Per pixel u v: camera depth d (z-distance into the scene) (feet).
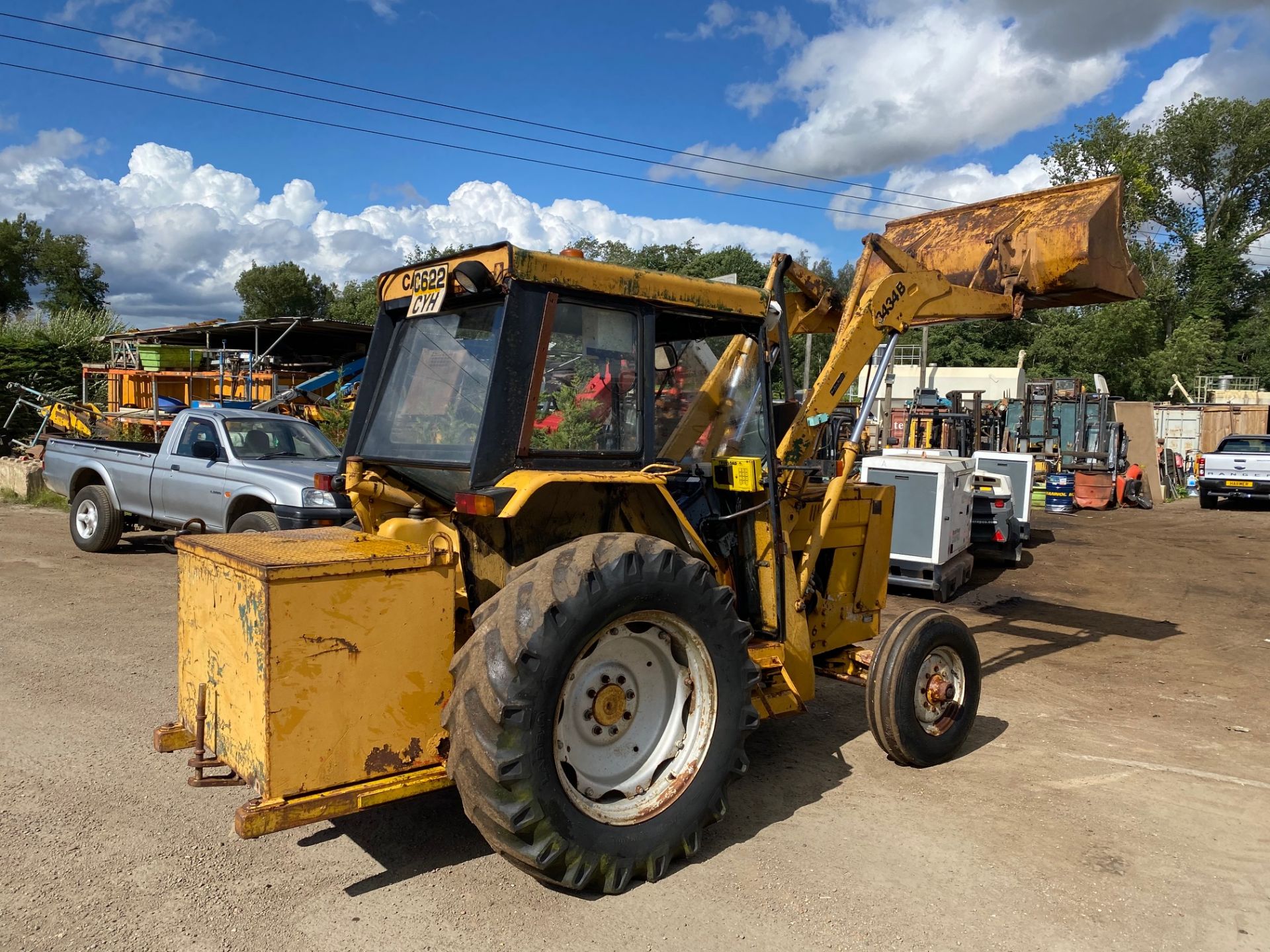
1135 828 13.20
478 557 11.89
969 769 15.49
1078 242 17.08
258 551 10.26
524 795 9.74
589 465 11.87
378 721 10.04
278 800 9.33
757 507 13.64
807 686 14.46
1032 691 20.83
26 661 19.54
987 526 37.65
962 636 15.85
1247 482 67.05
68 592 26.27
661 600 10.97
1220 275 162.81
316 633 9.54
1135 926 10.48
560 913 10.35
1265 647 26.11
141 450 35.06
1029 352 145.59
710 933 10.01
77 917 10.06
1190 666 23.67
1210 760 16.30
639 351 12.40
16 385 65.36
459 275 11.09
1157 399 136.98
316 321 54.95
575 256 12.06
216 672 10.38
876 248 16.06
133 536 37.14
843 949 9.80
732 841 12.41
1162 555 44.60
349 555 10.05
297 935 9.82
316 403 49.21
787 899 10.81
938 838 12.66
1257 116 158.20
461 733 9.77
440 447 11.94
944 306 16.90
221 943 9.63
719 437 14.38
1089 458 72.18
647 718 11.71
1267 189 162.30
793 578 14.24
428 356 12.54
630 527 12.77
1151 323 138.41
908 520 31.83
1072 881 11.50
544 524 12.28
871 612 17.71
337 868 11.32
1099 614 30.42
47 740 15.23
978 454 43.68
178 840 11.98
